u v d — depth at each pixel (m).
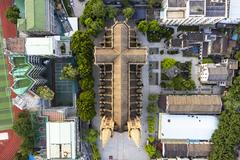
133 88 111.31
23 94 113.62
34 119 117.81
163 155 122.81
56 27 121.44
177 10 111.31
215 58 124.31
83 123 123.94
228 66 118.81
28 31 111.56
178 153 122.25
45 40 107.06
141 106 121.31
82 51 115.19
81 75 117.00
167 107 119.00
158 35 120.25
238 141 119.56
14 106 123.69
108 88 111.75
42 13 108.56
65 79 121.81
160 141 124.38
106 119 108.56
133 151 126.50
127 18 118.00
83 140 123.56
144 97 124.88
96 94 122.69
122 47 104.94
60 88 124.94
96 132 121.62
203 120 121.44
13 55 109.75
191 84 122.38
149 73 124.19
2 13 120.44
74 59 122.12
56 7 120.44
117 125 106.88
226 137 118.56
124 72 105.50
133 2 121.06
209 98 119.94
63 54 116.62
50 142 114.25
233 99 118.44
